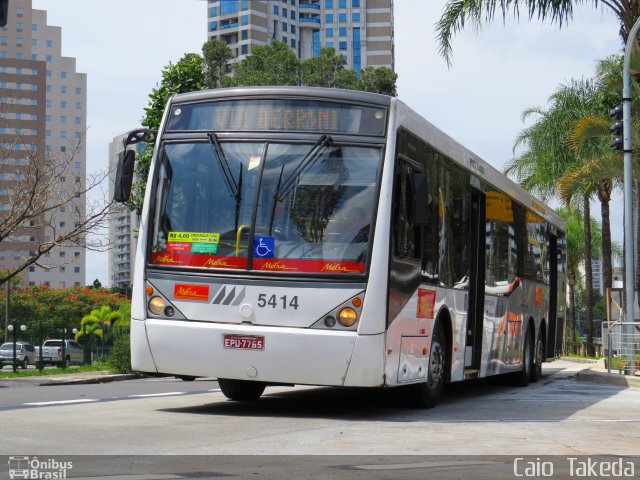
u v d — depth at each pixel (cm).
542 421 1191
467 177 1498
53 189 3039
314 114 1168
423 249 1262
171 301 1164
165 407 1325
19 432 974
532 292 2042
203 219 1167
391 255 1145
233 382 1423
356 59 17375
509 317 1809
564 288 2530
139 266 1186
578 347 6075
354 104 1167
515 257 1855
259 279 1137
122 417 1154
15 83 19112
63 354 3512
